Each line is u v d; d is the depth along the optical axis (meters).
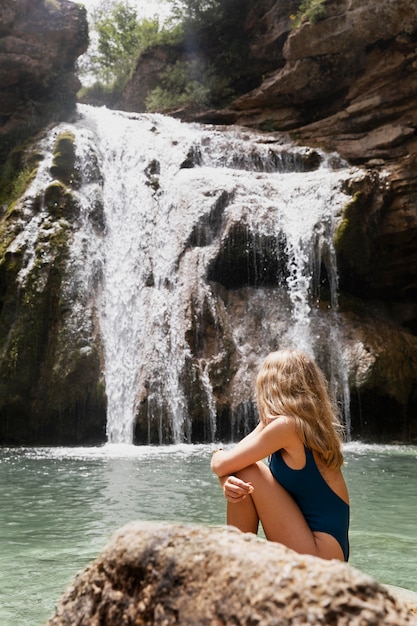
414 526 6.07
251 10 26.81
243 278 17.86
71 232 16.97
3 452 12.81
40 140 19.42
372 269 18.62
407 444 15.30
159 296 17.05
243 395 15.70
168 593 1.86
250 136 22.39
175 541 1.96
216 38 27.92
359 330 17.02
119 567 2.00
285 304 17.44
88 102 30.94
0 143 20.75
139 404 15.29
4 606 3.64
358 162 20.94
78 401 15.07
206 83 26.92
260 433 3.11
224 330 16.52
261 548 1.86
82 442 15.11
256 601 1.72
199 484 8.41
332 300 17.86
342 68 22.20
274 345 16.62
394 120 21.19
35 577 4.26
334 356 16.45
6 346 15.34
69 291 16.09
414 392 16.58
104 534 5.61
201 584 1.83
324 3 21.02
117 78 31.33
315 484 3.09
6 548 5.11
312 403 3.16
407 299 19.44
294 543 3.01
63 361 15.26
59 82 22.17
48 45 21.94
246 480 3.11
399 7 19.67
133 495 7.57
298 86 23.16
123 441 15.16
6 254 16.27
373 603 1.66
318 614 1.64
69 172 18.20
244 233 17.80
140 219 18.44
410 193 18.23
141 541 2.00
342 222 17.94
